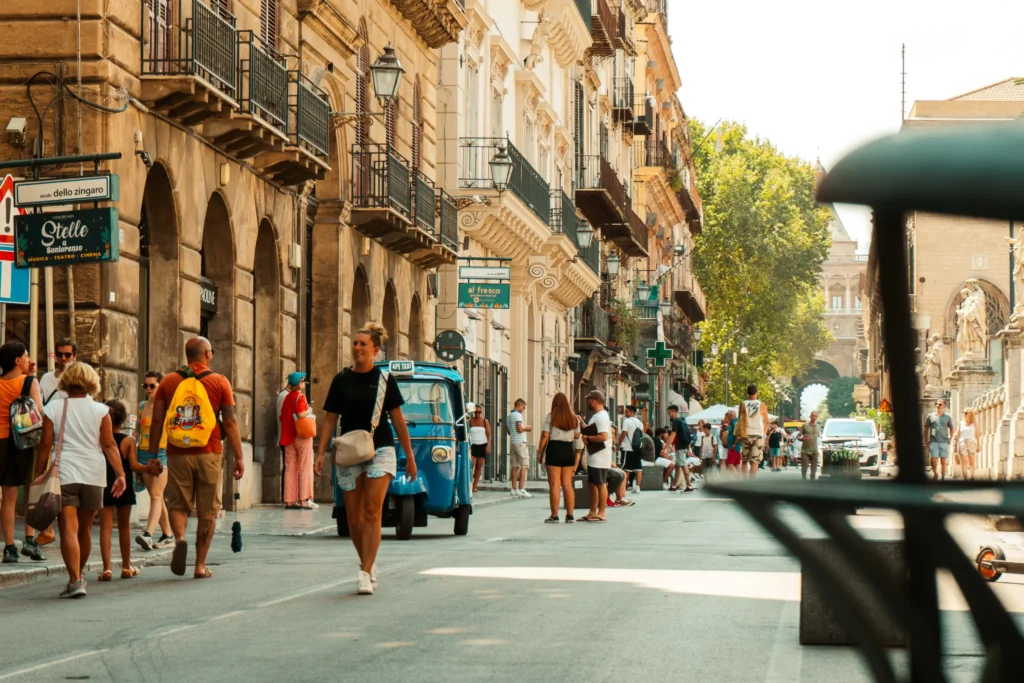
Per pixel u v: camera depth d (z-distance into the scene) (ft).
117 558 56.29
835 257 640.17
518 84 166.40
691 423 219.82
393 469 45.42
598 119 225.56
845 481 4.24
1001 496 3.93
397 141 123.24
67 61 70.95
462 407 73.00
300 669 30.35
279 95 88.69
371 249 114.83
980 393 178.29
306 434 92.53
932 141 3.61
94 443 45.60
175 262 79.46
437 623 37.73
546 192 162.40
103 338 69.82
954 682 4.55
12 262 54.90
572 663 30.91
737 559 56.90
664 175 284.00
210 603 43.01
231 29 81.15
